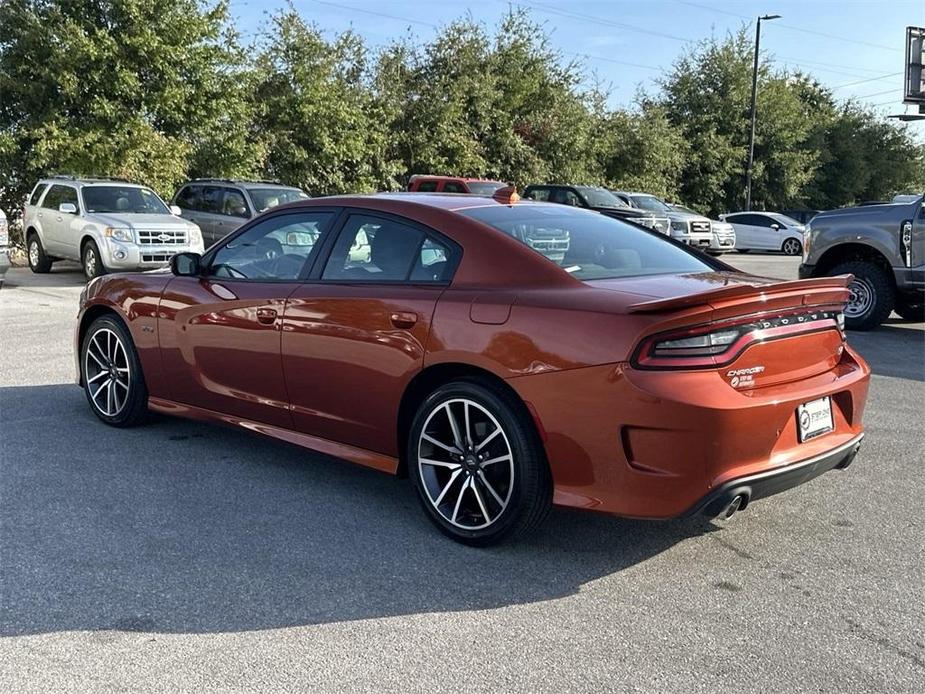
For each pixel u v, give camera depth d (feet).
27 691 8.92
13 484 15.20
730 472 11.12
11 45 62.54
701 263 14.64
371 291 13.87
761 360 11.53
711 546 13.00
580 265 12.90
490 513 12.54
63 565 11.96
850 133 167.84
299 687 9.06
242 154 73.97
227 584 11.48
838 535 13.47
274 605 10.92
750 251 101.50
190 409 17.31
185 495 14.85
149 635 10.11
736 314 11.25
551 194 78.64
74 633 10.13
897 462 17.28
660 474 10.96
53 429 18.75
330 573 11.88
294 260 15.46
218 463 16.63
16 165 62.34
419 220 13.94
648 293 11.82
